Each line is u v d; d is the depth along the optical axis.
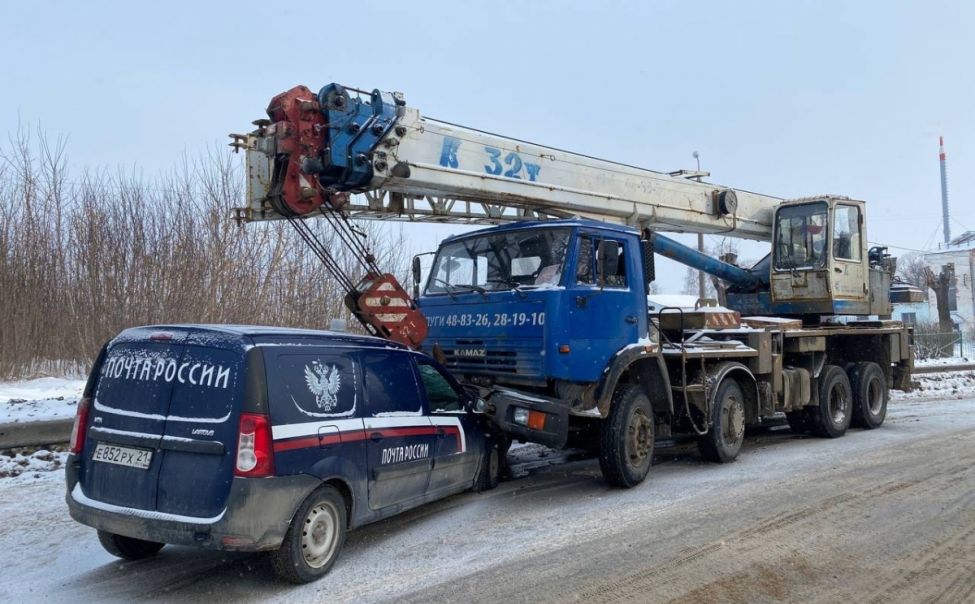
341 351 5.49
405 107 7.11
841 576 5.05
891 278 13.60
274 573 5.11
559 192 8.54
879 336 12.92
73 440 5.13
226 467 4.54
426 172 7.25
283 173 6.63
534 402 6.84
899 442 10.57
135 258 16.16
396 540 5.90
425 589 4.81
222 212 16.72
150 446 4.77
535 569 5.18
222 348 4.80
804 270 11.89
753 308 12.88
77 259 16.06
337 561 5.38
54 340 15.81
